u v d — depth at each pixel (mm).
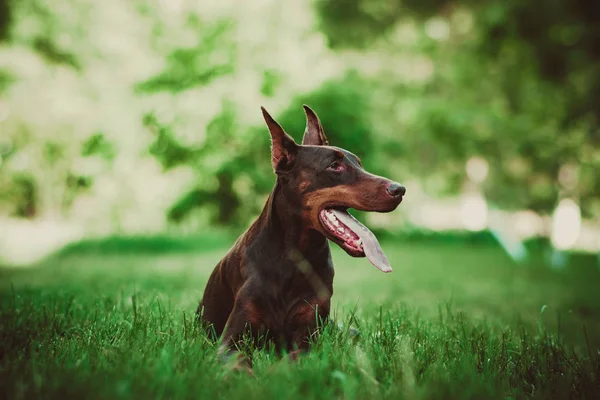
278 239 4008
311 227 3936
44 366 3133
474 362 3531
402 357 3320
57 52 23516
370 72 27234
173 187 16781
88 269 12961
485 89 25062
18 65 23797
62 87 20703
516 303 9188
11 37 23938
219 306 4414
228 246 19875
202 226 17250
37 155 30016
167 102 16062
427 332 4305
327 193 3861
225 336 3898
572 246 26703
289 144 4008
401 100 26641
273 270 3947
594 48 16516
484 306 8711
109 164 17797
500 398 2881
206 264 14070
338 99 18719
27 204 37438
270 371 3135
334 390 2910
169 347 3328
